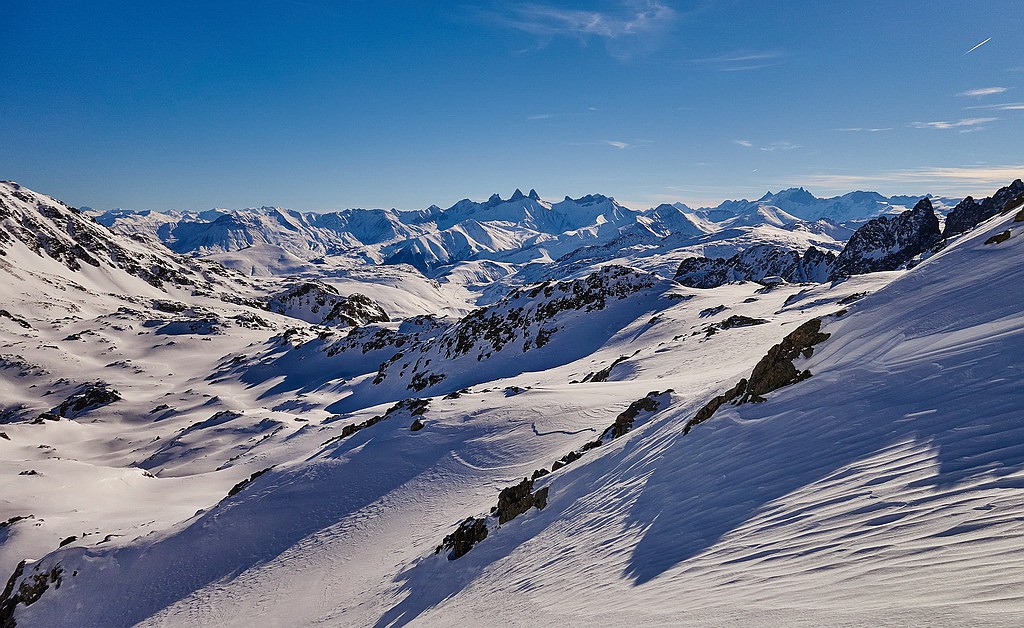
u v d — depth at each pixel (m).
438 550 23.44
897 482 8.70
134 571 32.25
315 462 39.53
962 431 9.35
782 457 12.48
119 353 165.50
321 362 143.25
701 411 18.73
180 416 104.69
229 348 177.75
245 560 30.94
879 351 14.91
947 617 4.79
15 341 160.12
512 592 14.21
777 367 17.39
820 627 5.50
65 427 98.19
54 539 43.78
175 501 54.09
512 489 24.06
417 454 37.91
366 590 23.52
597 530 15.48
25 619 31.94
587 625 8.97
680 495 13.80
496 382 79.81
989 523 6.41
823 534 8.22
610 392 42.47
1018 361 10.81
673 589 8.91
